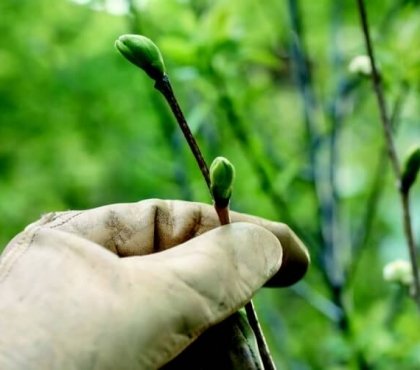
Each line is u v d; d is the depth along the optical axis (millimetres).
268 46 963
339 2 819
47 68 1071
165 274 419
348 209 1082
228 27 693
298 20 773
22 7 1081
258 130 836
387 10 847
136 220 490
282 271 513
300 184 899
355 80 799
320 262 734
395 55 671
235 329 453
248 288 428
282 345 846
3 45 1096
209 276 420
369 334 700
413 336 711
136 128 980
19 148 1177
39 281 431
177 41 683
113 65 981
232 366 449
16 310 424
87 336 411
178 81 828
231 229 432
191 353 453
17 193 1238
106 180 1237
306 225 863
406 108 827
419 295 526
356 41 933
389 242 1188
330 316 728
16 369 408
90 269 428
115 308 415
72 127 1085
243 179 815
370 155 1171
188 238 493
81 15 1037
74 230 484
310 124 783
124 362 409
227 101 693
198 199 791
